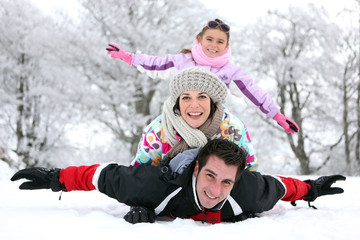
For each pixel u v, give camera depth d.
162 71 2.94
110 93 14.34
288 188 2.06
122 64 13.93
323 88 16.83
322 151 16.75
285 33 16.86
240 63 15.82
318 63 16.42
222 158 1.64
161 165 1.82
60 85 14.88
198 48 2.87
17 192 2.81
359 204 2.39
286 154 17.52
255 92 2.77
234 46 15.33
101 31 14.52
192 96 1.97
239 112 16.20
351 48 16.20
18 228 1.46
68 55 13.78
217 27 2.80
